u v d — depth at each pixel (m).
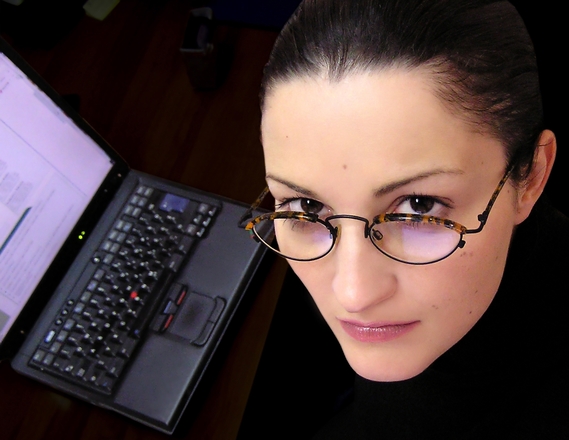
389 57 0.35
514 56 0.38
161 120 0.91
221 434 0.66
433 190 0.37
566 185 0.87
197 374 0.67
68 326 0.72
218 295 0.71
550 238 0.58
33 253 0.72
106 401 0.67
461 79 0.35
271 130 0.40
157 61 0.98
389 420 0.73
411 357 0.47
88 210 0.79
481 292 0.44
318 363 0.98
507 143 0.38
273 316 0.73
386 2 0.36
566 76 0.87
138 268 0.74
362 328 0.46
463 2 0.37
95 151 0.79
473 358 0.59
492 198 0.39
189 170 0.85
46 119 0.72
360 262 0.41
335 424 0.83
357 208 0.39
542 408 0.55
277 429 0.93
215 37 0.97
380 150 0.35
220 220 0.76
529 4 0.86
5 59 0.67
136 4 1.05
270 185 0.44
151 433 0.67
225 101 0.91
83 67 0.99
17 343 0.72
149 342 0.69
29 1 0.94
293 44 0.38
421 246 0.40
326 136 0.36
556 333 0.57
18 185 0.70
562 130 0.87
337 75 0.35
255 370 0.69
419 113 0.34
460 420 0.65
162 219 0.77
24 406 0.71
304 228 0.46
